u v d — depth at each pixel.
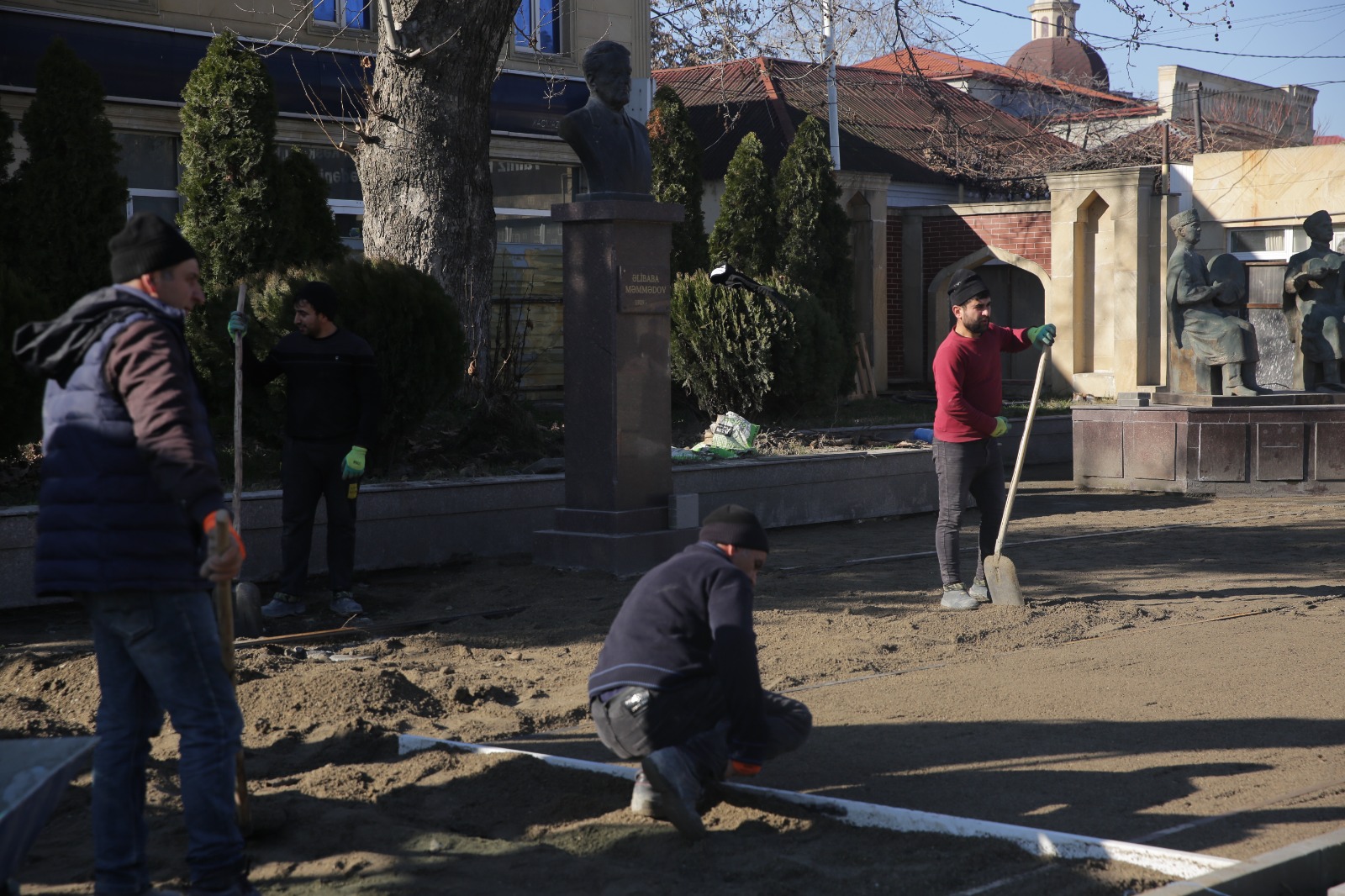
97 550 3.39
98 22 15.09
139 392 3.35
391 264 10.70
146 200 15.90
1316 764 4.91
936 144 28.20
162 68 15.66
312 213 14.02
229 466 10.68
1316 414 14.64
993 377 8.27
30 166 12.80
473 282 13.38
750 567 4.45
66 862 4.06
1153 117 35.28
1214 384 15.39
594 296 9.41
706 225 25.75
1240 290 15.62
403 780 4.81
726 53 20.47
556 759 4.91
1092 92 35.84
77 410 3.44
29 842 2.99
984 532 8.55
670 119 20.08
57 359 3.46
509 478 10.38
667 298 9.63
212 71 13.33
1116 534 11.73
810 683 6.38
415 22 12.88
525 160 19.38
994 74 35.66
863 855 4.03
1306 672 6.43
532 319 18.97
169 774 4.91
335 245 14.19
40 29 14.67
